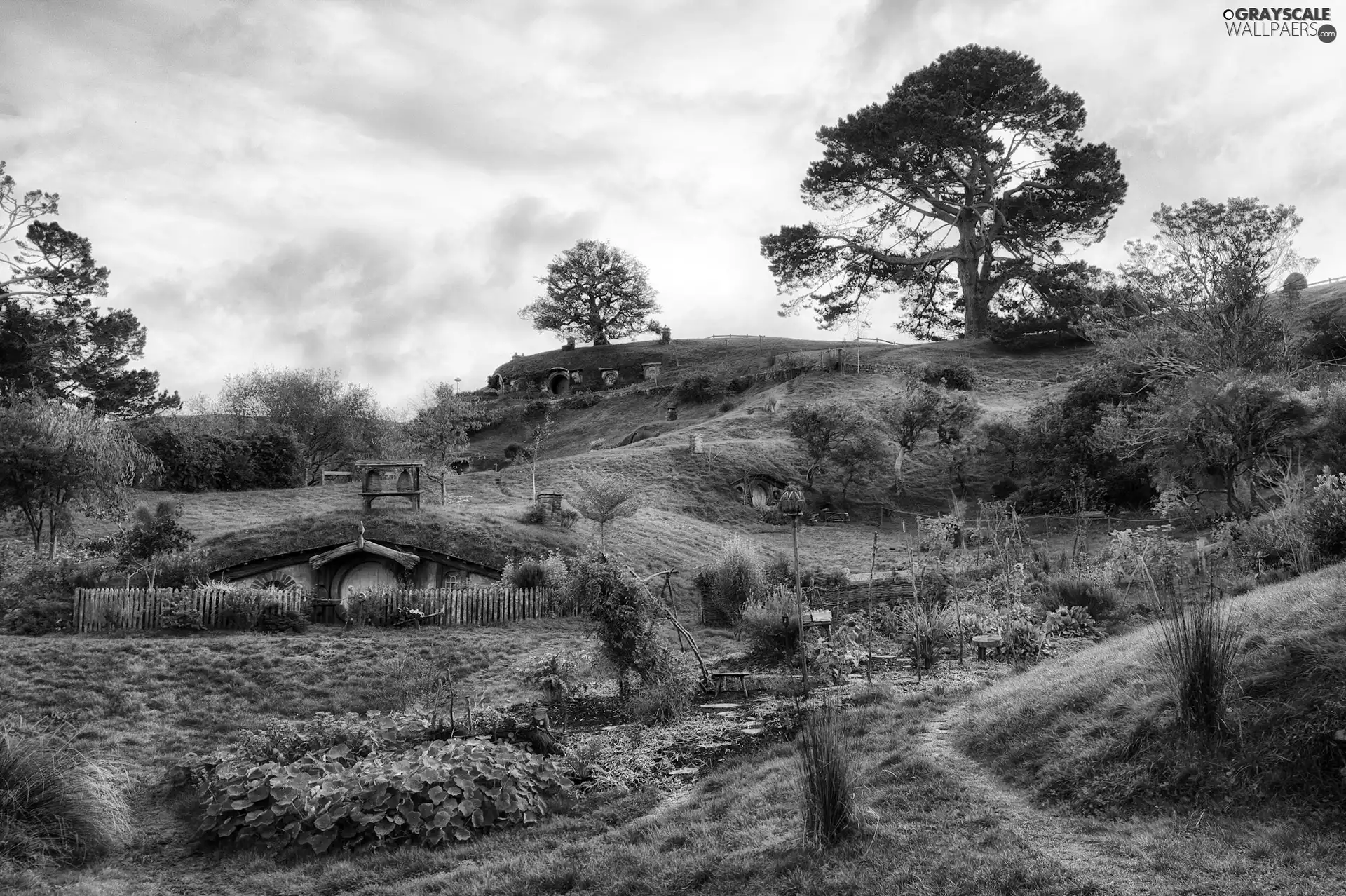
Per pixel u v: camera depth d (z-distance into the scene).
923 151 81.94
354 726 15.98
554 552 36.38
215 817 13.12
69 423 33.69
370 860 11.99
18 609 25.69
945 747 12.77
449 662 23.98
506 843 12.31
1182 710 10.13
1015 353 89.69
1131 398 52.03
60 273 63.47
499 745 14.82
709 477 60.31
